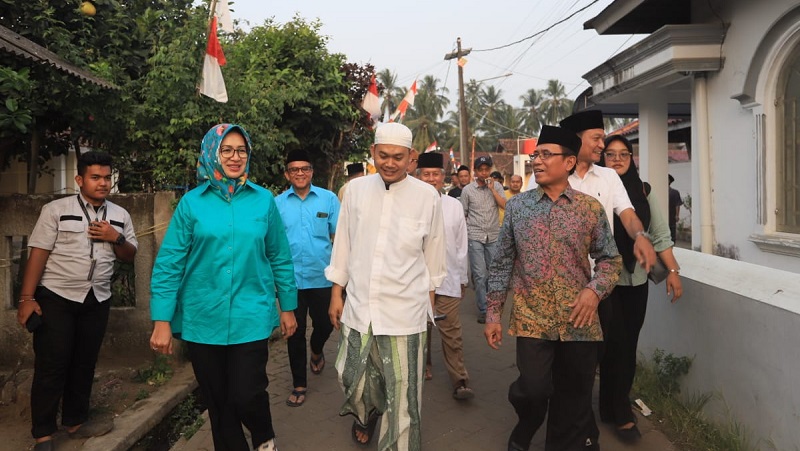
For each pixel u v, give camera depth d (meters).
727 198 6.20
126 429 3.97
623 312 3.59
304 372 4.48
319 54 9.08
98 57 6.59
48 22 5.93
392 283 3.11
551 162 2.98
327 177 10.27
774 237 5.43
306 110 8.62
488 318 3.24
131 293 5.28
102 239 3.79
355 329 3.18
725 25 6.01
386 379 3.10
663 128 7.85
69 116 5.56
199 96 5.71
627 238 3.49
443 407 4.30
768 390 3.03
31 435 3.95
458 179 9.37
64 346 3.67
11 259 4.93
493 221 7.00
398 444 3.07
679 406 3.90
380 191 3.19
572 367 3.10
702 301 3.71
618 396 3.59
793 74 5.27
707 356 3.66
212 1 5.60
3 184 6.71
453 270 4.37
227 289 3.01
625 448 3.52
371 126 10.73
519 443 3.33
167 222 4.98
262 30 9.10
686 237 15.78
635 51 6.79
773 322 2.99
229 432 3.10
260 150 6.58
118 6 7.10
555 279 3.03
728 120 6.11
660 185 7.88
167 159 5.67
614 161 3.64
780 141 5.46
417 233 3.15
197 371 3.07
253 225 3.06
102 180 3.82
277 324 3.24
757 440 3.13
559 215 3.03
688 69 6.16
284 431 3.94
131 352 5.10
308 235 4.57
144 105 5.60
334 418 4.14
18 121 3.91
